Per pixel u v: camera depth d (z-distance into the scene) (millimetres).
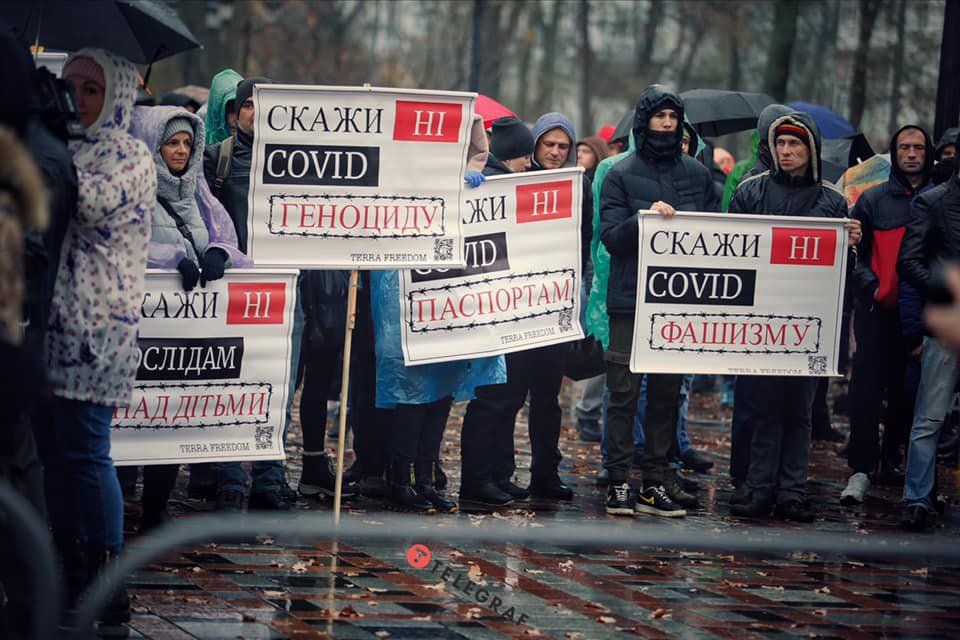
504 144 8484
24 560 4262
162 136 6508
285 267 6625
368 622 5137
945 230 7785
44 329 4535
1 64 4223
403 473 7652
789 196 8086
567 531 3543
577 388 15562
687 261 7867
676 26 37406
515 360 8125
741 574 6449
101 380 4934
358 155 6637
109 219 4918
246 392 6742
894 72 26938
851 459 8914
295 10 35062
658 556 6750
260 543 6480
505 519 7496
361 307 8039
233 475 7273
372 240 6664
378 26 43438
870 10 26156
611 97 42844
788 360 7996
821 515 8305
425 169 6703
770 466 8086
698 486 8992
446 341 7648
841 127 13977
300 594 5512
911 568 6836
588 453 10672
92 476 4953
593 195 8438
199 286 6605
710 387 16328
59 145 4660
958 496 9375
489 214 7758
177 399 6621
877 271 8977
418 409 7637
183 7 28547
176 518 7000
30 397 4055
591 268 9242
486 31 39969
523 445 11094
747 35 30391
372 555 6340
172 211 6602
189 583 5605
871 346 8906
